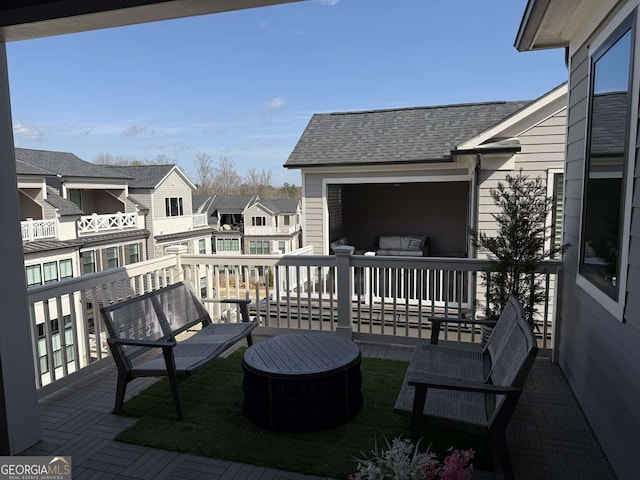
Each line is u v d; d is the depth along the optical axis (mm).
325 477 2268
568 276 3561
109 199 18141
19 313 2559
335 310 6289
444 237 12055
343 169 8789
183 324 3742
